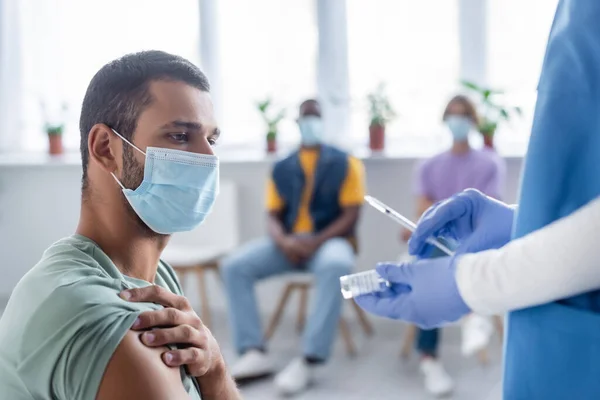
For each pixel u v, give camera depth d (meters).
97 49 4.96
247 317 3.88
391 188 4.32
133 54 1.13
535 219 1.00
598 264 0.93
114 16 4.91
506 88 4.32
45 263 1.04
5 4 5.01
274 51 4.71
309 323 3.70
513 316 1.04
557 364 0.99
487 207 1.19
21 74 5.09
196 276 4.69
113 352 0.94
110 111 1.10
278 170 4.11
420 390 3.53
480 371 3.75
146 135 1.10
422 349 3.63
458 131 3.87
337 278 3.72
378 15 4.51
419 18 4.45
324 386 3.62
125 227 1.13
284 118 4.72
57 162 4.73
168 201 1.12
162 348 1.00
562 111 0.99
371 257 4.37
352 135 4.69
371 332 4.36
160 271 1.28
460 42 4.40
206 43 4.79
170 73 1.11
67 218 4.90
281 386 3.51
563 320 0.99
